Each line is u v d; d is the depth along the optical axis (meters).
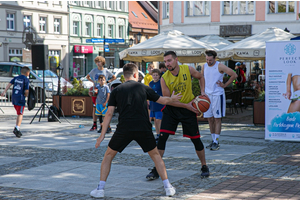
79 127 12.55
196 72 6.34
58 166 6.97
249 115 16.34
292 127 9.66
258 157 7.73
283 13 32.16
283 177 6.13
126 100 5.22
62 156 7.87
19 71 23.34
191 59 17.80
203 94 6.30
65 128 12.37
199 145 6.12
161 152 6.12
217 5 34.00
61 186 5.70
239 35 33.62
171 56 6.03
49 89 21.19
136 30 57.00
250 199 5.00
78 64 50.34
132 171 6.58
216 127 8.66
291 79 9.63
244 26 33.34
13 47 42.78
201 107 6.02
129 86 5.29
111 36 53.97
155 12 62.53
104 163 5.22
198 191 5.38
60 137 10.46
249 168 6.75
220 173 6.38
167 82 6.21
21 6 43.09
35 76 22.61
